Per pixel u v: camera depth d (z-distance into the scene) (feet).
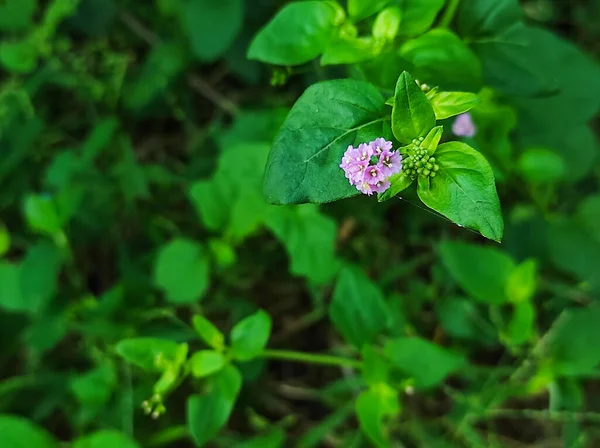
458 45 0.96
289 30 0.97
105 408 1.18
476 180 0.84
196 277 1.19
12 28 1.29
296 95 1.23
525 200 1.24
